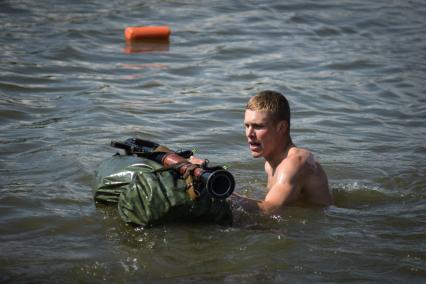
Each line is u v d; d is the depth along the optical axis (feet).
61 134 66.33
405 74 92.94
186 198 44.62
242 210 48.21
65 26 111.24
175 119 72.43
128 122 70.85
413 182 56.65
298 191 50.03
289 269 40.70
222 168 42.98
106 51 100.22
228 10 125.90
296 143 66.80
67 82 84.53
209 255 42.27
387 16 126.93
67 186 53.83
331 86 86.89
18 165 58.08
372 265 41.37
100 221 46.96
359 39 111.86
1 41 100.78
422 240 45.03
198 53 101.04
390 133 70.85
